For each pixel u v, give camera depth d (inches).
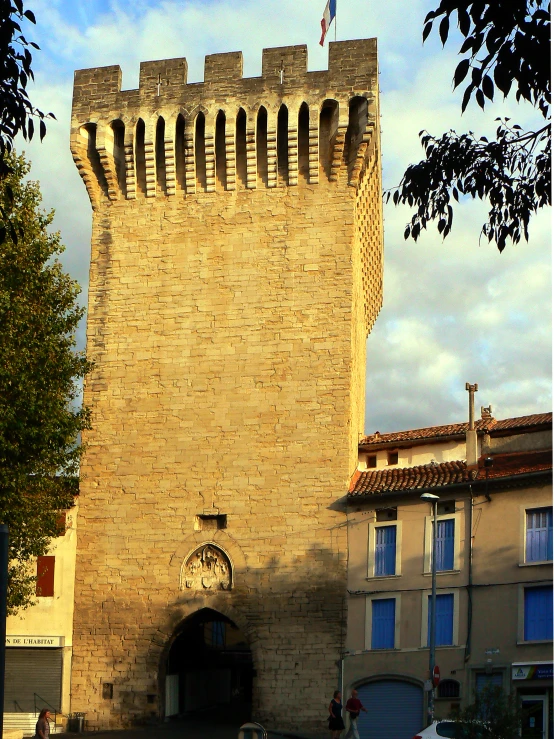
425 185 1032.2
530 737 1764.3
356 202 2186.3
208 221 2210.9
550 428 2052.2
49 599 2095.2
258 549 2046.0
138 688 2039.9
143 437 2138.3
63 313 1892.2
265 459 2079.2
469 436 2028.8
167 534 2090.3
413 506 1985.7
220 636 2701.8
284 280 2150.6
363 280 2443.4
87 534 2118.6
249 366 2127.2
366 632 1966.0
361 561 2000.5
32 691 2066.9
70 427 1811.0
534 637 1820.9
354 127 2158.0
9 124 990.4
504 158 1024.2
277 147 2194.9
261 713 1979.6
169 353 2167.8
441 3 903.1
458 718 1557.6
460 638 1888.5
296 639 1994.3
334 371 2090.3
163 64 2266.2
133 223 2246.6
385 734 1905.8
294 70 2196.1
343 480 2041.1
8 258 1787.6
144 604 2071.9
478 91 942.4
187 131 2225.6
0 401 1708.9
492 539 1904.5
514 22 901.2
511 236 1027.9
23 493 1790.1
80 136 2269.9
